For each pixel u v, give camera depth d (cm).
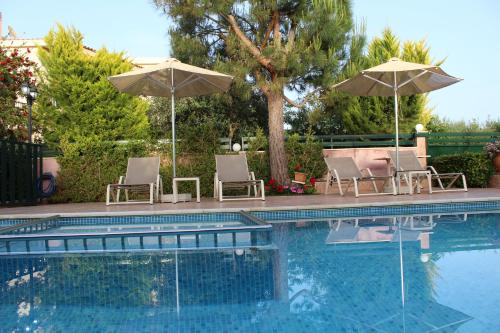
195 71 804
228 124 1370
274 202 779
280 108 1022
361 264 365
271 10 961
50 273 362
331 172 941
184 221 679
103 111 1166
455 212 712
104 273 359
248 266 371
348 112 1246
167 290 305
